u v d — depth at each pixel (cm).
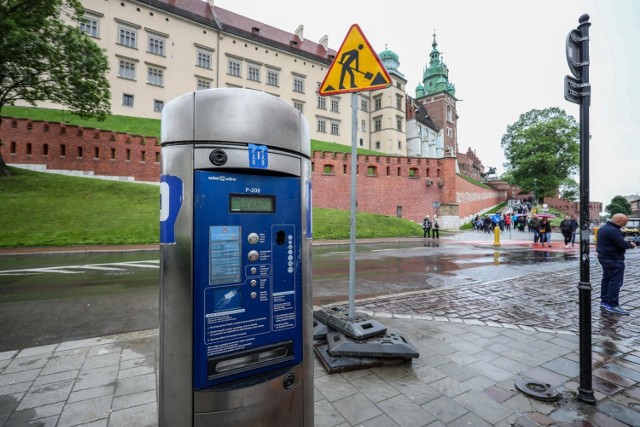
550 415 254
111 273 862
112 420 246
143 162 2614
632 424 245
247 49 4453
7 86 1783
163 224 158
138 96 3666
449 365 336
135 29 3672
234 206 162
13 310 545
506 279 810
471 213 4444
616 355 370
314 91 5047
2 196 1692
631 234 2280
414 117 6300
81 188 1994
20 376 312
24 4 1517
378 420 245
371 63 363
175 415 154
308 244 192
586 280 278
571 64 274
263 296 169
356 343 335
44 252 1178
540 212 4372
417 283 803
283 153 176
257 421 162
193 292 152
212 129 158
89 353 363
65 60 1741
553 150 5081
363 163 3266
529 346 389
